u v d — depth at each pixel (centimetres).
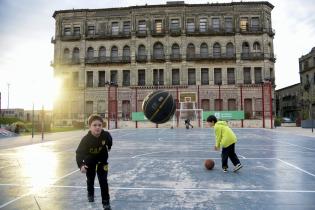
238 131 3422
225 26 5778
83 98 5853
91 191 530
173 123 4762
